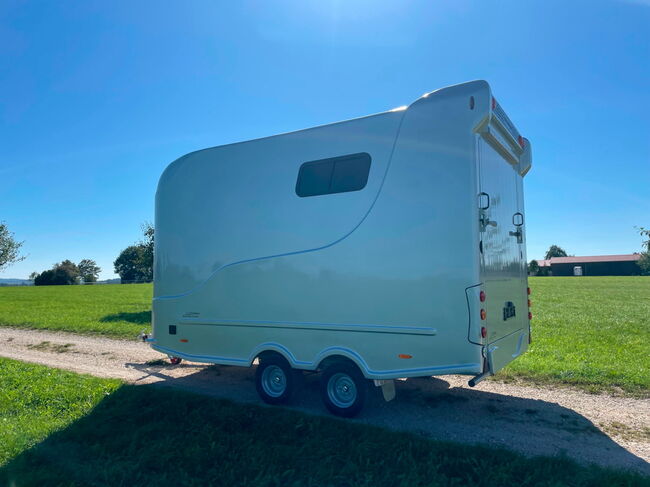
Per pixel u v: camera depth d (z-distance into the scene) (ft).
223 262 22.21
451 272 16.76
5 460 14.78
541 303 73.56
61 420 18.43
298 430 17.13
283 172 20.94
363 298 18.31
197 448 15.25
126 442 16.05
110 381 24.13
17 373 26.32
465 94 17.15
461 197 16.79
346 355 18.51
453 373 16.57
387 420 18.72
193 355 23.02
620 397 21.67
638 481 12.91
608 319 50.26
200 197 23.36
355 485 13.10
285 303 20.22
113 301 86.79
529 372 25.38
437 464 14.16
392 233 17.90
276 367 20.90
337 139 19.69
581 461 14.80
